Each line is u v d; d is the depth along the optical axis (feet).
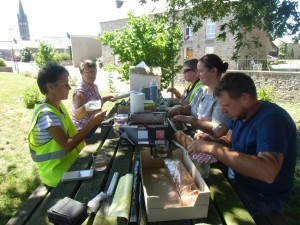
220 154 4.04
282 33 7.40
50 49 56.44
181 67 16.72
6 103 26.48
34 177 10.71
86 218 3.64
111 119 8.68
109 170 5.11
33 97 24.30
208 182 4.63
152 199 3.37
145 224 3.44
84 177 4.69
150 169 4.81
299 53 69.51
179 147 5.67
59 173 5.75
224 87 4.28
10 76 53.16
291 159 4.46
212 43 54.75
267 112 4.22
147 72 10.86
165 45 15.69
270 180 3.70
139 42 15.48
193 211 3.53
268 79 37.42
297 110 28.66
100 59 88.63
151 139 6.32
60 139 5.62
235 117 4.51
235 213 3.77
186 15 13.25
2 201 9.08
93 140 6.87
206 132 6.66
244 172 3.84
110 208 3.72
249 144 4.46
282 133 3.92
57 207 3.62
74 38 95.76
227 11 11.91
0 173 11.09
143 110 6.98
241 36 10.13
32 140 5.75
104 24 79.71
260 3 7.68
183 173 4.13
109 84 37.81
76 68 85.81
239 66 41.45
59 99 6.16
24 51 112.16
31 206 4.36
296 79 35.27
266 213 4.63
